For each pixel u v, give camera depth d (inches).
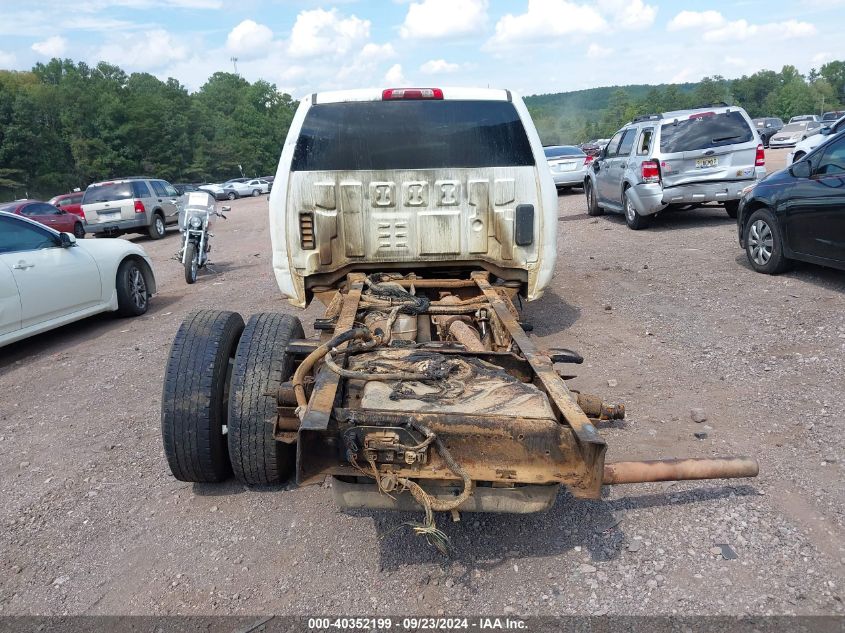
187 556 136.9
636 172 469.1
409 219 198.2
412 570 128.6
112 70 4069.9
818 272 315.9
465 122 199.8
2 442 197.0
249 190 1957.4
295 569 131.0
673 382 208.1
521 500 116.4
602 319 276.7
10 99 2864.2
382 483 110.3
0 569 135.5
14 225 289.3
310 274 199.5
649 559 127.6
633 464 121.0
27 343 314.2
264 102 4953.3
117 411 215.5
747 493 146.8
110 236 797.2
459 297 198.5
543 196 201.0
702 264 356.2
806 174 296.8
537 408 115.6
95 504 158.4
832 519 135.5
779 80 6919.3
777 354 222.2
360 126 197.8
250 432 145.5
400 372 129.3
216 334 154.1
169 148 3356.3
